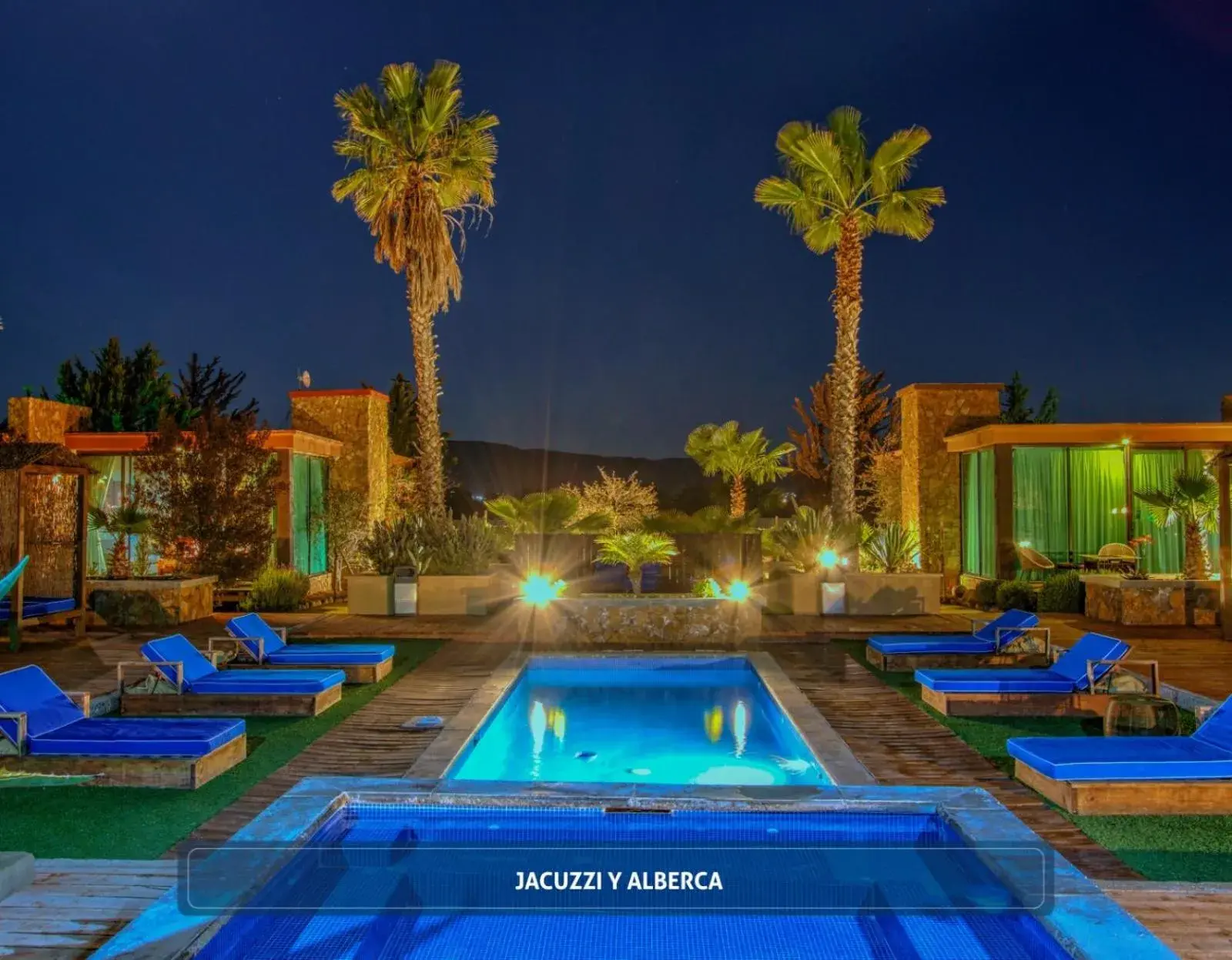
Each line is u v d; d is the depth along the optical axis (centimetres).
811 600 1443
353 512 1888
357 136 1686
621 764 705
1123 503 1644
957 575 1828
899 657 976
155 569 1700
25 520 1222
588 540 1841
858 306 1647
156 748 579
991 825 451
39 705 615
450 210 1742
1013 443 1619
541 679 1052
